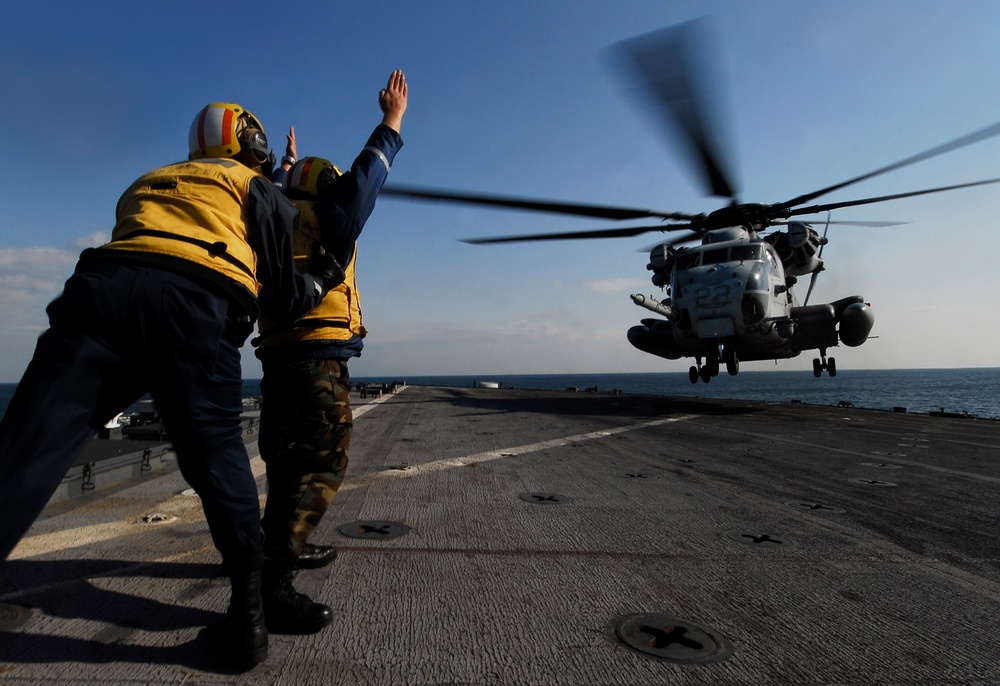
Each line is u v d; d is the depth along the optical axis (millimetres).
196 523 3020
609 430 7965
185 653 1699
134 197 1610
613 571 2482
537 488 4074
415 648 1773
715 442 6859
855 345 13898
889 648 1845
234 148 1898
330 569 2443
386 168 2131
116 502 3434
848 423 9711
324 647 1771
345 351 2225
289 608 1868
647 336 15711
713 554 2732
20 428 1296
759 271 12258
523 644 1814
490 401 14633
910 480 4605
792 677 1655
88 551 2580
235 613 1639
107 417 1459
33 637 1762
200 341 1504
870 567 2598
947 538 3047
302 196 2180
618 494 3941
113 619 1906
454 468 4785
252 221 1666
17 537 1267
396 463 4992
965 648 1855
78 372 1354
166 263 1465
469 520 3229
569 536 2965
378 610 2047
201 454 1598
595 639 1859
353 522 3152
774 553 2766
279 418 2148
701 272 12648
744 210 13039
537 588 2279
